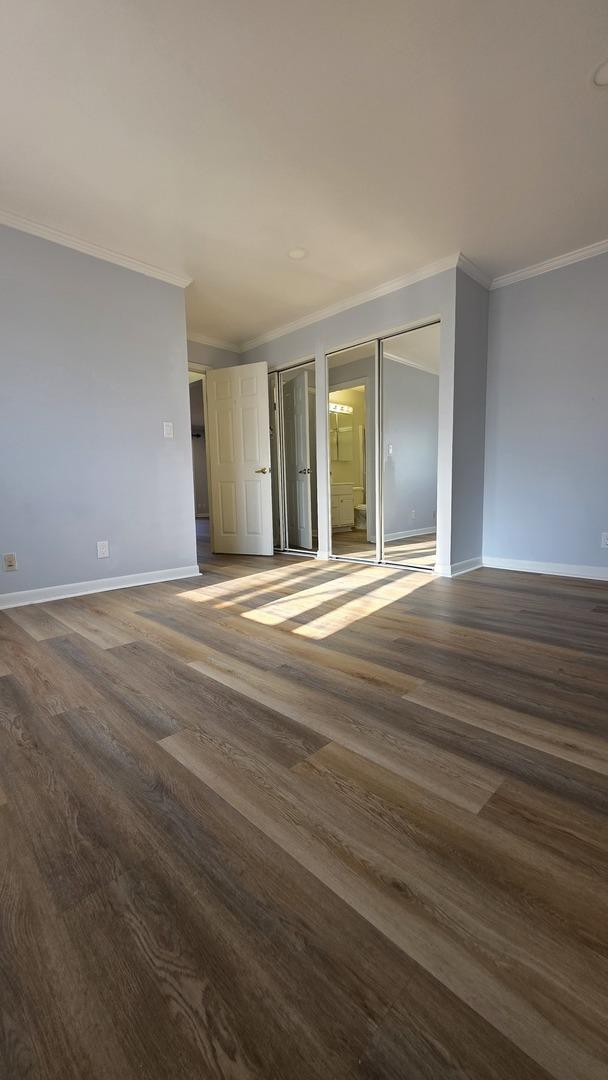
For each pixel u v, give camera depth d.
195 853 0.90
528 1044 0.58
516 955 0.69
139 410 3.28
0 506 2.69
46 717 1.44
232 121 1.95
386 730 1.33
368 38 1.61
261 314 4.16
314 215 2.65
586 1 1.50
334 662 1.83
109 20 1.52
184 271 3.33
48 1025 0.61
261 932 0.74
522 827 0.95
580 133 2.05
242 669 1.78
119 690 1.62
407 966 0.68
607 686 1.59
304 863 0.87
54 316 2.83
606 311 3.10
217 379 4.77
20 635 2.21
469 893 0.80
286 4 1.49
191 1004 0.63
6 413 2.68
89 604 2.79
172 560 3.55
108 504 3.15
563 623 2.29
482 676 1.68
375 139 2.07
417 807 1.02
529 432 3.51
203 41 1.60
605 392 3.15
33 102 1.82
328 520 4.41
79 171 2.25
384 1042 0.58
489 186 2.42
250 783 1.11
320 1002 0.63
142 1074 0.56
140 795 1.08
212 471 4.93
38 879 0.85
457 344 3.27
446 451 3.37
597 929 0.73
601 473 3.21
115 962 0.69
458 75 1.75
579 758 1.18
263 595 2.98
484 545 3.84
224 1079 0.55
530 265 3.33
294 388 4.88
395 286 3.52
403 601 2.76
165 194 2.44
